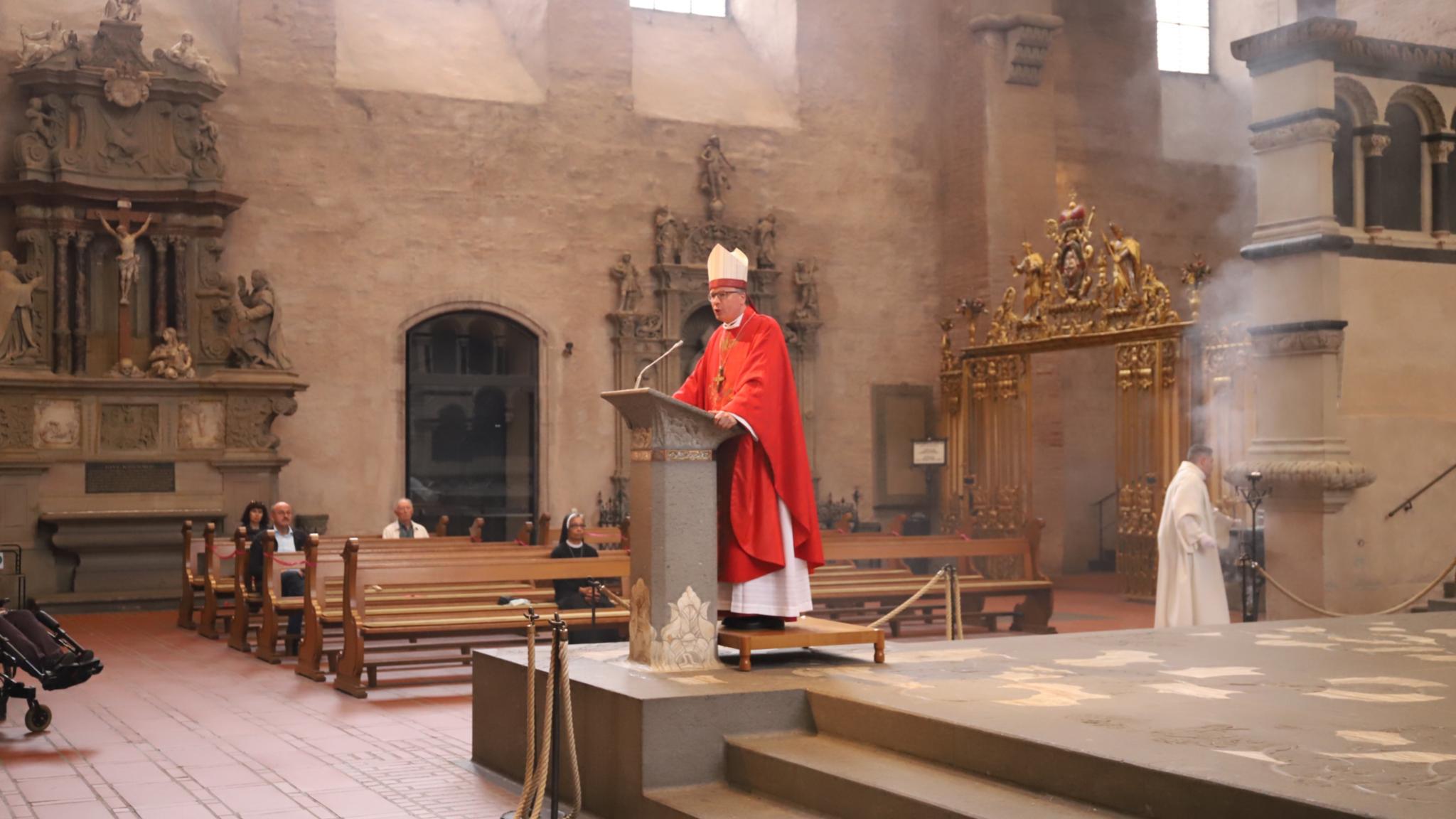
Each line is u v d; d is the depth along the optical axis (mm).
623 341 22672
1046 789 5473
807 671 7480
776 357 7617
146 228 19125
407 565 11734
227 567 18250
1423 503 14594
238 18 20703
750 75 25047
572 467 22406
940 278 25297
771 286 23844
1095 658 8141
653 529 7406
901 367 24891
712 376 7898
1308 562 14141
